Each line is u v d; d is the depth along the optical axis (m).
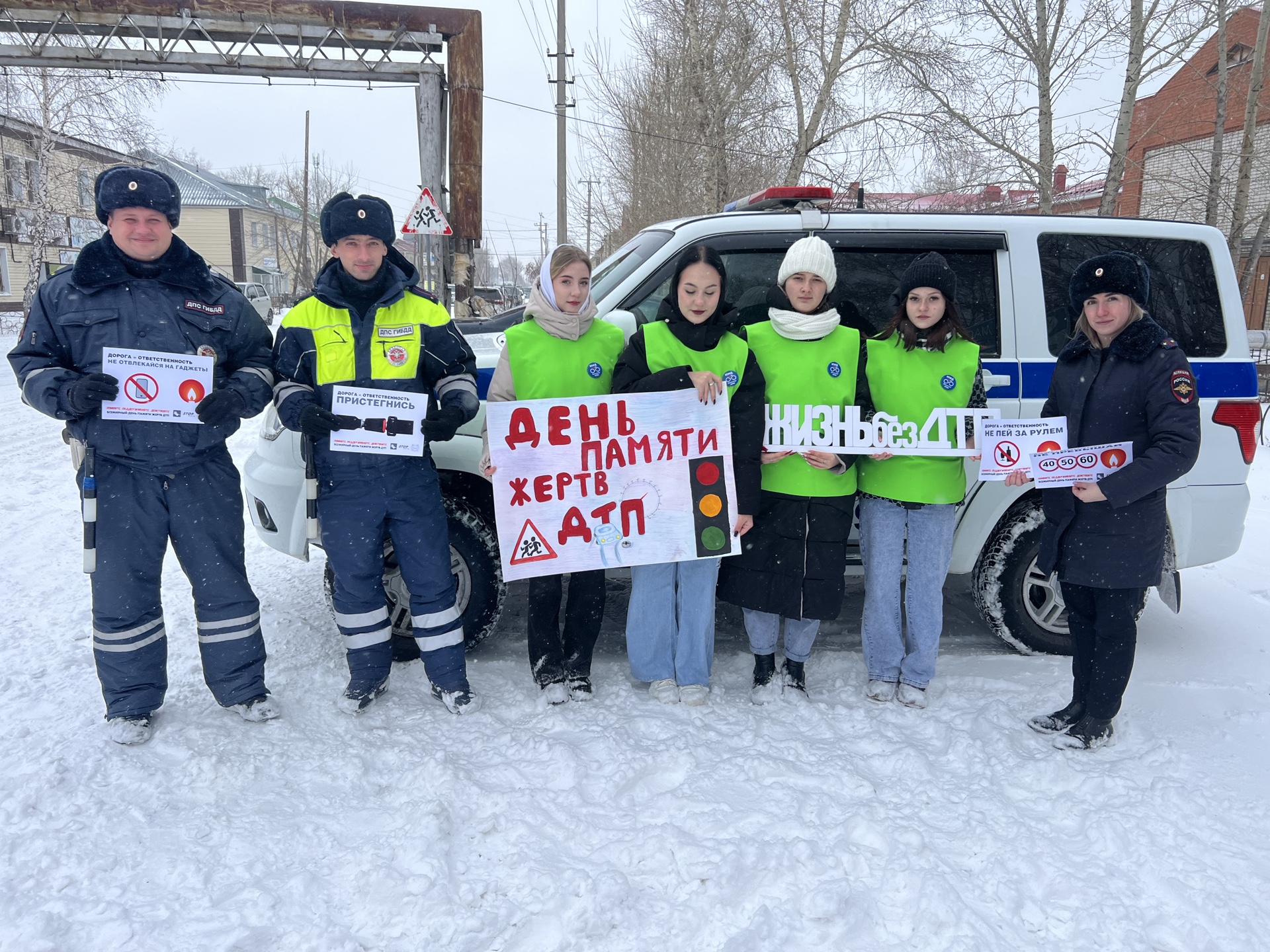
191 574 2.94
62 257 25.59
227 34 12.51
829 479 3.04
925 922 2.06
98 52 12.65
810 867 2.23
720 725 3.02
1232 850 2.34
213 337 2.87
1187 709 3.25
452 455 3.46
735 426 2.98
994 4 13.34
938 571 3.12
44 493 6.62
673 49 17.98
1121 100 12.88
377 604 3.09
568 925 2.02
